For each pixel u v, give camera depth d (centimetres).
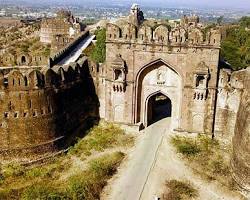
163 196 2414
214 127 3148
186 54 3019
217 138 3148
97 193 2430
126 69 3184
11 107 2644
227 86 3011
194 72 3011
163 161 2825
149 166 2758
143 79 3241
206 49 2964
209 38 2936
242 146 2497
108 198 2394
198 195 2436
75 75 3141
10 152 2698
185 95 3112
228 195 2444
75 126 3206
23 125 2689
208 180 2592
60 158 2855
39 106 2723
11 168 2661
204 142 3088
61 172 2667
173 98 3216
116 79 3238
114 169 2714
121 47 3136
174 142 3088
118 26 3114
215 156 2898
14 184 2503
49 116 2797
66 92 3002
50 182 2531
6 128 2662
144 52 3106
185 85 3084
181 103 3156
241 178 2473
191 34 2966
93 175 2600
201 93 3050
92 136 3186
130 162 2808
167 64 3094
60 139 2914
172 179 2602
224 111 3073
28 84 2648
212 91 3044
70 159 2845
